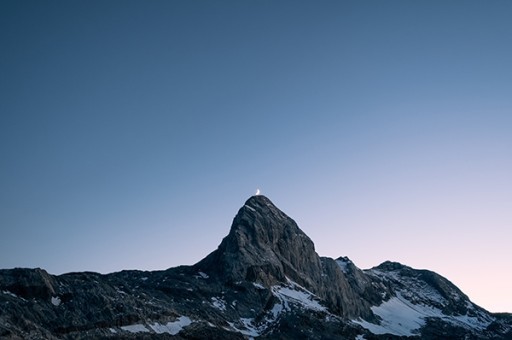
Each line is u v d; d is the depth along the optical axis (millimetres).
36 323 156750
